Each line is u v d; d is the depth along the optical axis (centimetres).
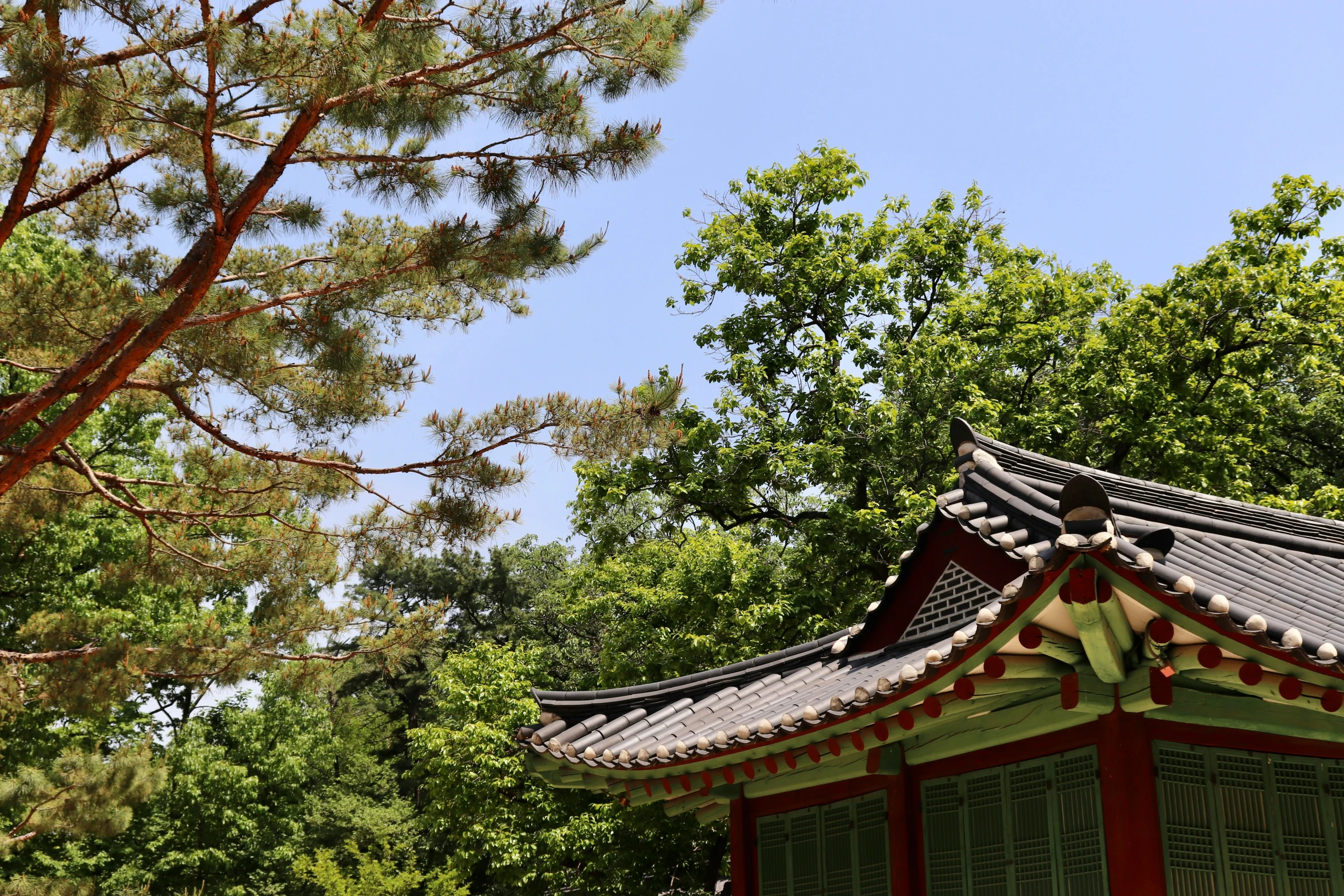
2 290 1162
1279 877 599
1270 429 2222
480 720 2142
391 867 2808
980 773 687
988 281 2209
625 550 2353
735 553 2036
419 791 4312
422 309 1231
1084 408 2078
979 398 1942
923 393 1998
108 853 3016
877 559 1969
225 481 1323
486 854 2064
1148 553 437
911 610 838
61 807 1317
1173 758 595
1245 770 615
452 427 1124
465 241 1054
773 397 2119
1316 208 2052
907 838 720
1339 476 2552
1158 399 1972
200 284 952
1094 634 469
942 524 812
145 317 941
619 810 1792
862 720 610
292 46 899
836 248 2258
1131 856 563
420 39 998
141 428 2439
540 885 1984
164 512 1255
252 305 1029
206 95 899
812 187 2280
